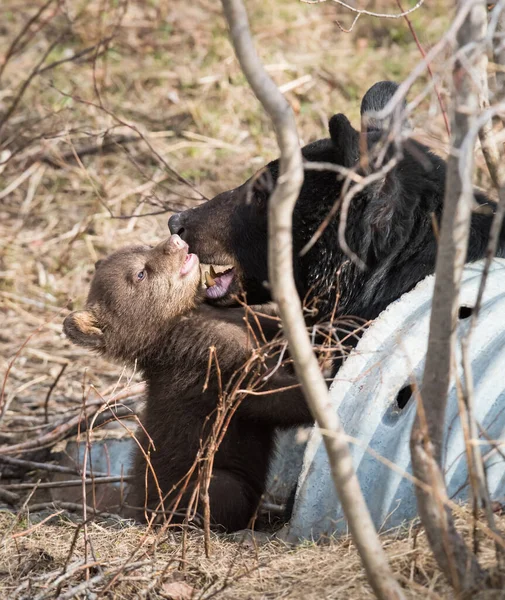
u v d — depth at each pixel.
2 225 17.42
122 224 17.27
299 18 22.14
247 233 10.31
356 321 9.31
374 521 7.55
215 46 21.08
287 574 7.30
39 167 18.38
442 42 5.48
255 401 9.44
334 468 5.83
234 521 9.40
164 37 21.55
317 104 19.44
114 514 9.56
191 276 9.95
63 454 11.96
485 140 9.60
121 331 10.08
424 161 8.41
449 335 5.87
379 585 5.92
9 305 15.64
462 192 5.65
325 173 9.52
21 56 20.84
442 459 6.34
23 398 13.34
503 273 8.54
